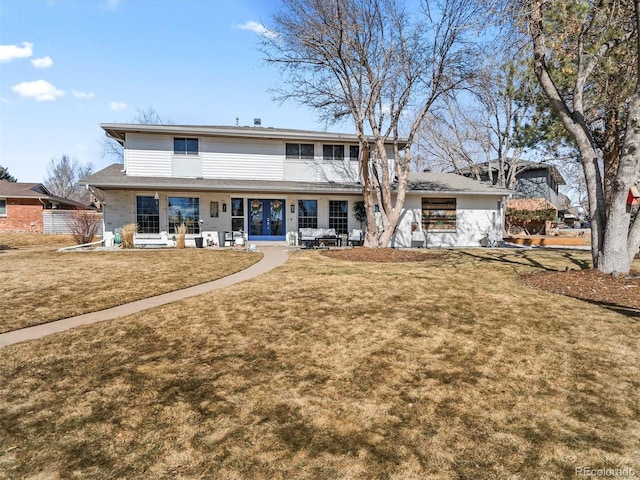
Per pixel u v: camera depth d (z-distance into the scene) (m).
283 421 2.84
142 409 3.01
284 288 7.14
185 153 16.11
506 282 7.79
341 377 3.56
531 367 3.75
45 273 8.88
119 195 15.47
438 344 4.34
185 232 15.68
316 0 11.46
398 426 2.77
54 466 2.35
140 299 6.60
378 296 6.48
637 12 6.96
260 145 16.72
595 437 2.62
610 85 9.96
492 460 2.39
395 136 14.27
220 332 4.77
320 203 17.06
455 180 19.67
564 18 8.02
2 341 4.54
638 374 3.59
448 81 12.84
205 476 2.25
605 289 6.67
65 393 3.27
